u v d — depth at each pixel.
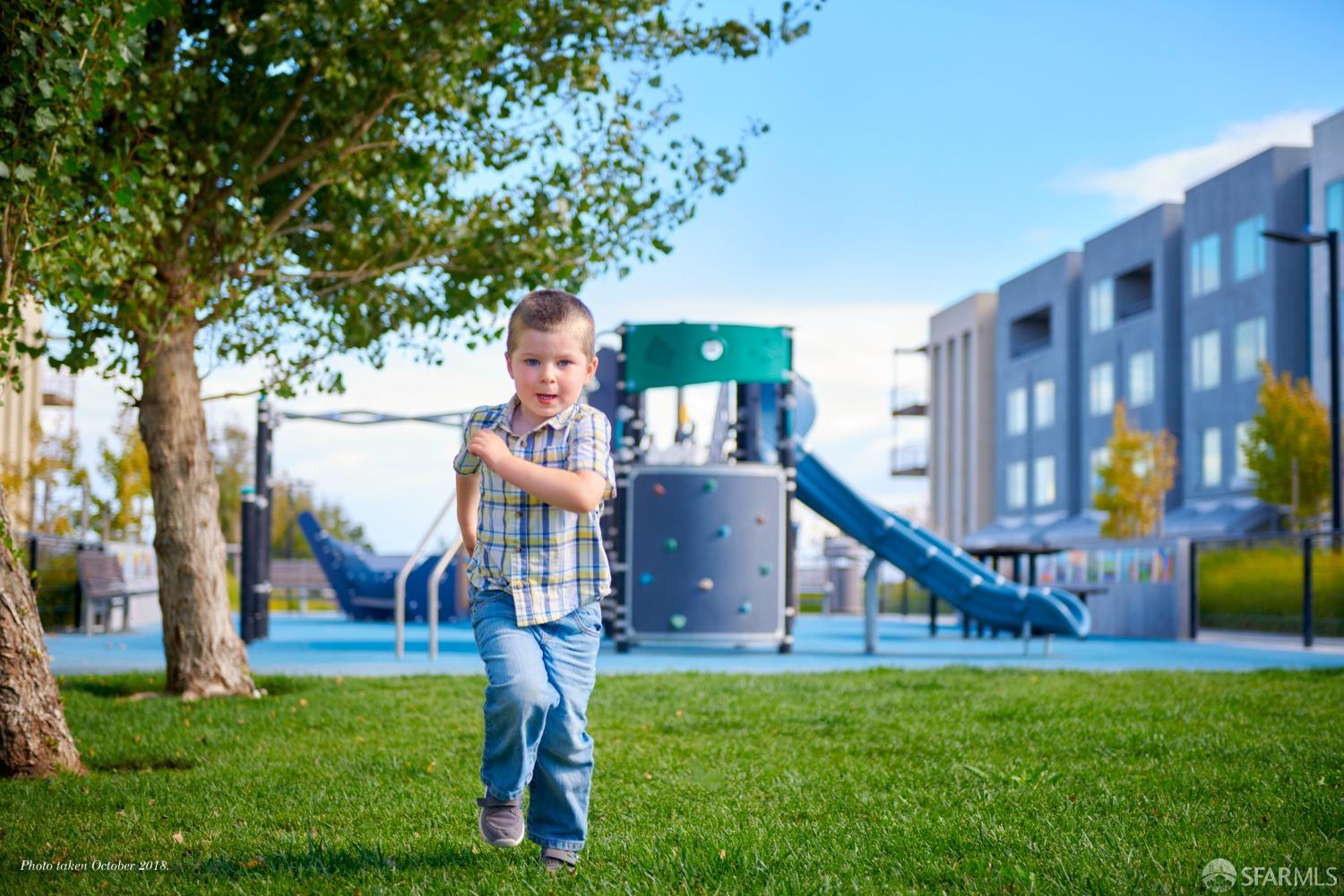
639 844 3.87
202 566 8.73
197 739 6.51
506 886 3.32
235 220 8.43
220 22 7.67
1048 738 6.30
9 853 3.82
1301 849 3.74
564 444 3.45
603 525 14.46
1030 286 42.94
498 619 3.38
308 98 8.48
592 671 3.51
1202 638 19.16
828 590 30.89
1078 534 36.62
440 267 9.20
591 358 3.53
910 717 7.29
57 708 5.58
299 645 15.27
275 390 9.35
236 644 8.86
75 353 7.98
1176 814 4.32
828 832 4.06
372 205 9.12
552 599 3.38
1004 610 14.20
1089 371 39.72
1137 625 19.78
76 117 5.39
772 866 3.59
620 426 14.20
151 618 21.91
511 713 3.23
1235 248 32.84
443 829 4.20
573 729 3.44
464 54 8.07
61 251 5.87
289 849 3.87
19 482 22.48
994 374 46.44
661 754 5.93
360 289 9.23
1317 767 5.31
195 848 3.91
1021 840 3.87
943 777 5.20
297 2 7.63
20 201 5.42
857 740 6.38
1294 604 18.20
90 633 17.02
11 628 5.45
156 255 7.93
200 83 7.82
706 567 13.72
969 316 47.12
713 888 3.35
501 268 8.99
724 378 13.89
